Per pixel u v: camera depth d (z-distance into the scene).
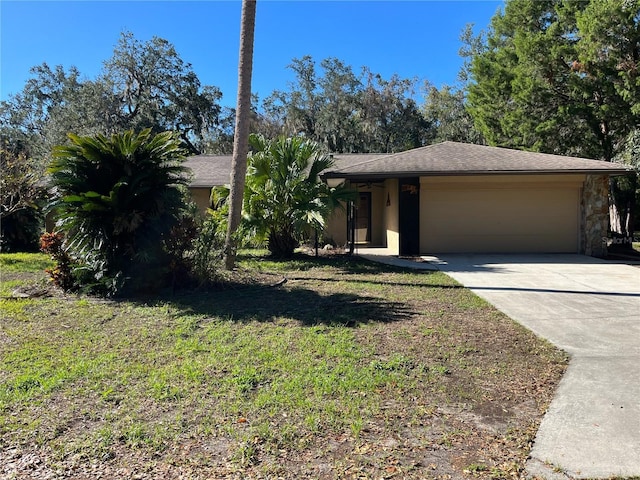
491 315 6.25
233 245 9.48
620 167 12.62
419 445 2.91
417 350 4.73
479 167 12.86
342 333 5.31
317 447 2.88
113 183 7.62
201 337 5.20
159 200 7.66
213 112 35.12
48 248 7.80
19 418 3.24
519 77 20.64
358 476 2.59
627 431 3.07
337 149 36.72
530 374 4.11
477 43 35.31
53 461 2.73
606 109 17.73
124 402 3.50
